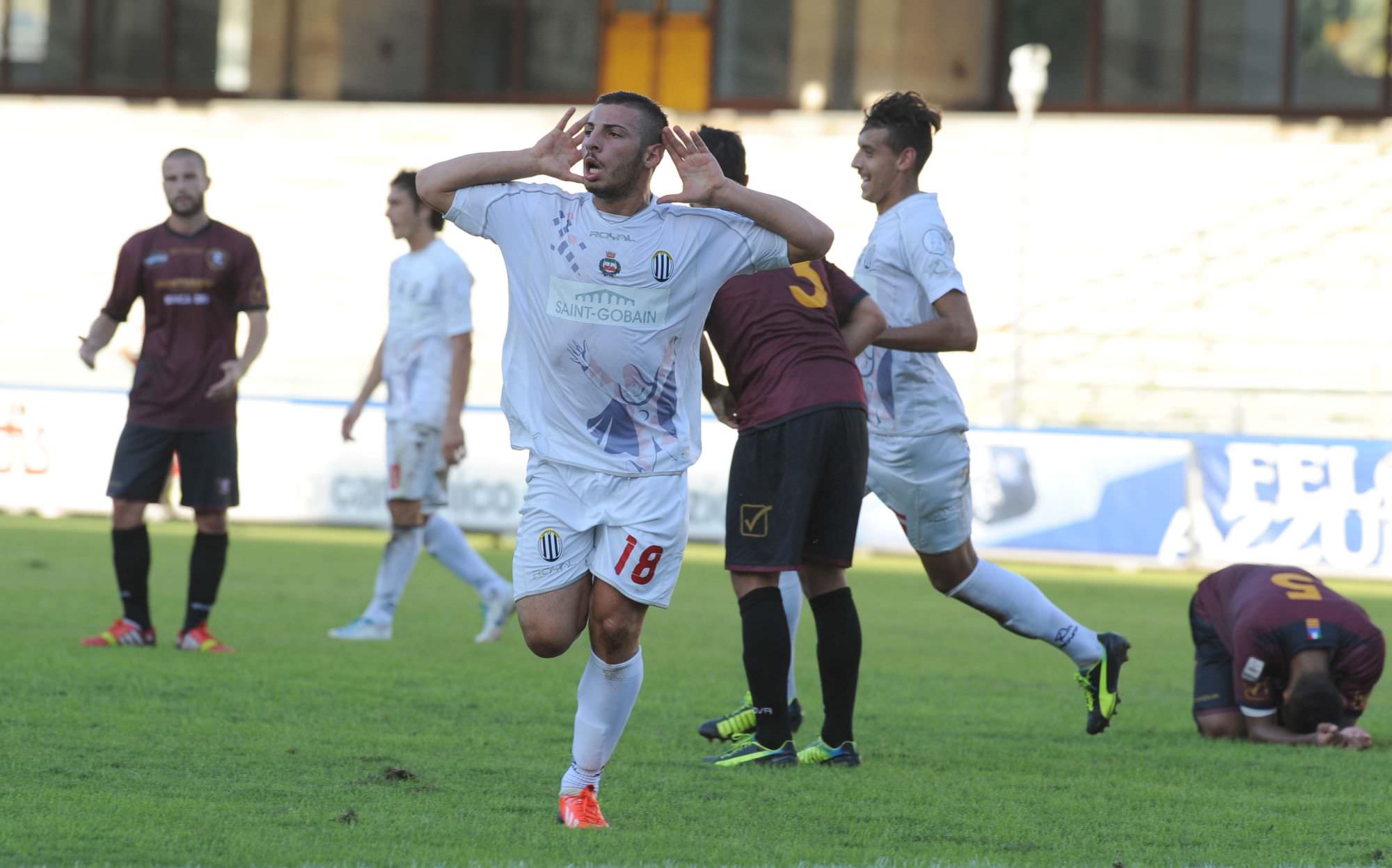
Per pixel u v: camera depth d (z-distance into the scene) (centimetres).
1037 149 7356
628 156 1373
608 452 1405
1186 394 6550
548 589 1413
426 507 2970
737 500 1784
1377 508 4950
